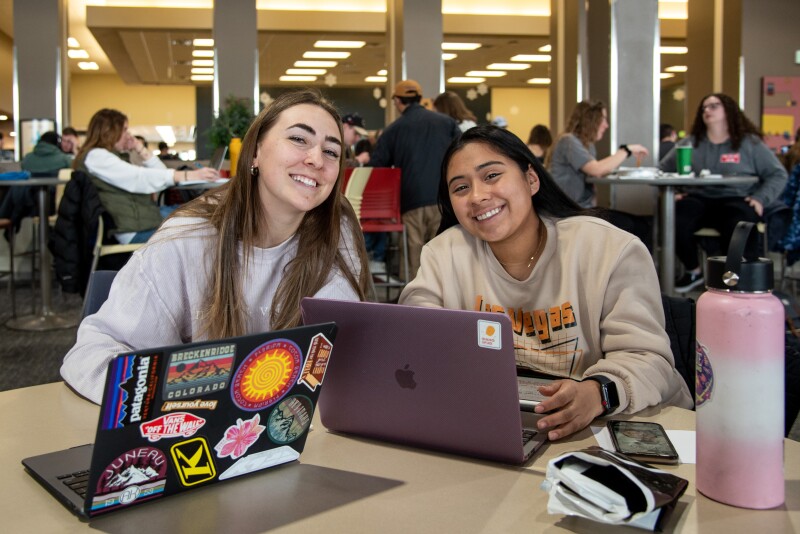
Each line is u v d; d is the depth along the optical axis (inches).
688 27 339.3
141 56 531.8
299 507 30.7
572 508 28.8
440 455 36.9
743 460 29.5
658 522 28.0
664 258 174.9
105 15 393.4
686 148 168.4
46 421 41.0
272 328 49.2
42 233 185.9
